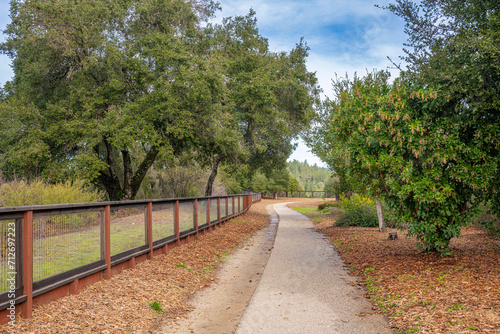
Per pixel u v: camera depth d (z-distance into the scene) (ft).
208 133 59.47
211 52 65.21
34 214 14.25
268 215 82.02
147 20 61.46
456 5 23.45
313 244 36.09
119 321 14.30
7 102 60.70
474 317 12.85
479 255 23.40
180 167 84.64
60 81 60.95
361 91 24.34
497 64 18.69
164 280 20.81
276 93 68.23
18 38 60.03
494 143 20.49
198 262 26.61
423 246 25.17
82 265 17.29
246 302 18.44
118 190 68.23
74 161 54.34
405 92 21.94
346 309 16.30
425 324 13.05
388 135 22.04
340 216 52.95
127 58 56.18
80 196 45.09
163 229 27.89
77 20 53.98
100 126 52.49
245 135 71.87
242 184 192.54
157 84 52.95
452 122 21.07
